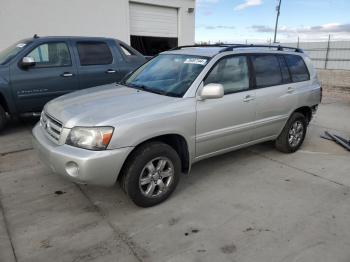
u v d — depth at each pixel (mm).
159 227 3184
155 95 3756
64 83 6414
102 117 3162
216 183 4168
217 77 3990
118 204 3600
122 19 11750
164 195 3602
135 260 2717
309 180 4316
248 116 4332
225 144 4180
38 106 6250
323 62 21438
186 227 3189
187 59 4227
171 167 3574
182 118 3545
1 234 3035
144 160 3307
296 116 5160
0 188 3928
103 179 3102
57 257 2744
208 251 2834
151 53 13359
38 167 4555
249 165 4797
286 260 2729
